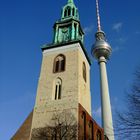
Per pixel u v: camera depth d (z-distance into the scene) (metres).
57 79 51.41
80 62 54.44
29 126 44.88
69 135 40.50
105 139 52.16
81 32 64.44
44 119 45.03
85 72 57.38
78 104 45.31
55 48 57.59
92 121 48.25
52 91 49.41
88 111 51.81
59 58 55.50
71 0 70.88
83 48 58.38
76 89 47.97
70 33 60.47
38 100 48.69
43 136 42.19
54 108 46.16
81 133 42.44
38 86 51.16
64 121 43.03
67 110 44.84
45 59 56.28
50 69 53.72
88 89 56.00
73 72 51.12
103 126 60.03
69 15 66.12
